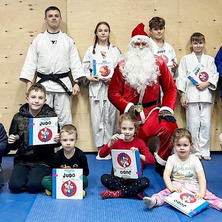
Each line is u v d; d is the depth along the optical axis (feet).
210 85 13.47
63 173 9.09
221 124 14.33
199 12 13.93
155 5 13.83
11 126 10.14
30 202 8.79
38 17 13.66
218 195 9.38
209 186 10.12
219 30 14.05
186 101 13.64
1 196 9.25
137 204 8.74
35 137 9.68
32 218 7.79
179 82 13.52
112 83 11.02
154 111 10.74
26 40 13.74
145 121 10.51
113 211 8.25
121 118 9.42
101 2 13.73
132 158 9.07
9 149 10.07
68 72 13.41
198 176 8.82
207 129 13.64
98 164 12.58
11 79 13.88
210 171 11.68
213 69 13.62
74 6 13.70
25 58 13.80
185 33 13.98
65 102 13.14
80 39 13.80
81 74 13.03
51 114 10.18
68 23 13.74
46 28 13.73
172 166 9.05
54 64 12.72
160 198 8.61
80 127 14.15
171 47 13.52
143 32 11.09
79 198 9.03
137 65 10.61
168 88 10.99
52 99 13.03
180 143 8.79
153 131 10.34
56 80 12.76
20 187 9.41
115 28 13.84
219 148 14.43
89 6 13.73
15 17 13.64
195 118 13.58
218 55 13.69
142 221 7.69
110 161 13.01
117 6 13.76
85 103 14.06
